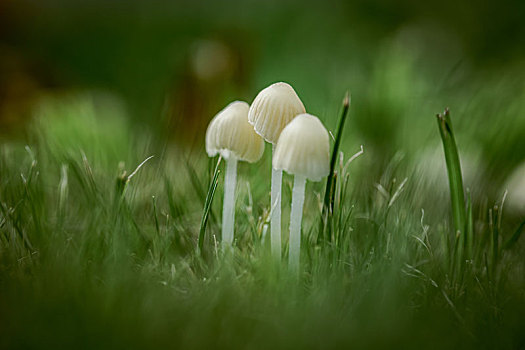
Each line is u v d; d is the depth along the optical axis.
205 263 0.31
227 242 0.31
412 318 0.29
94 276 0.30
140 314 0.28
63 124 0.38
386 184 0.36
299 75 0.57
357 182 0.36
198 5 0.83
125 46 0.75
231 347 0.28
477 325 0.29
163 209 0.34
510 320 0.29
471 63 0.63
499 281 0.31
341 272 0.30
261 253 0.31
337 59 0.64
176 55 0.69
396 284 0.30
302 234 0.32
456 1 0.75
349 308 0.29
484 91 0.44
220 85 0.56
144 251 0.32
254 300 0.29
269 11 0.80
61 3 0.82
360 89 0.49
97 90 0.62
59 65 0.69
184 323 0.28
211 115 0.51
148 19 0.81
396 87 0.45
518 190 0.36
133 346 0.28
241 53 0.65
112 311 0.28
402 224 0.32
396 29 0.74
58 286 0.29
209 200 0.31
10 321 0.28
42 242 0.31
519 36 0.66
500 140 0.38
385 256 0.31
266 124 0.30
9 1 0.74
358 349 0.28
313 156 0.29
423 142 0.39
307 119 0.30
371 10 0.77
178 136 0.49
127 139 0.39
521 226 0.32
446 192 0.36
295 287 0.30
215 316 0.29
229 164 0.31
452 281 0.31
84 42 0.76
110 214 0.32
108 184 0.35
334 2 0.78
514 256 0.33
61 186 0.33
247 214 0.33
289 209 0.34
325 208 0.32
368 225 0.33
